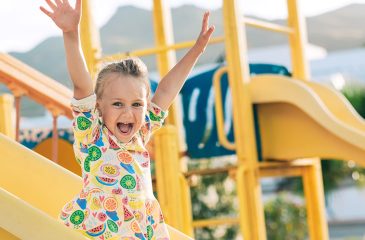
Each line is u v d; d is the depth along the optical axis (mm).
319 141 4945
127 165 2383
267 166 5172
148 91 2457
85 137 2340
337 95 5359
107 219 2309
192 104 5418
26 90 4090
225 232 9742
